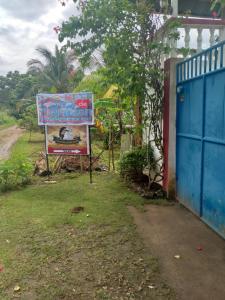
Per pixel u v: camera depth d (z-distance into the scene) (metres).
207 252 3.38
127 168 6.46
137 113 6.43
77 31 5.13
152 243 3.62
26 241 3.70
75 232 3.95
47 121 6.60
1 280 2.88
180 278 2.88
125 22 4.99
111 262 3.18
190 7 6.99
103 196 5.50
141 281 2.84
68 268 3.08
